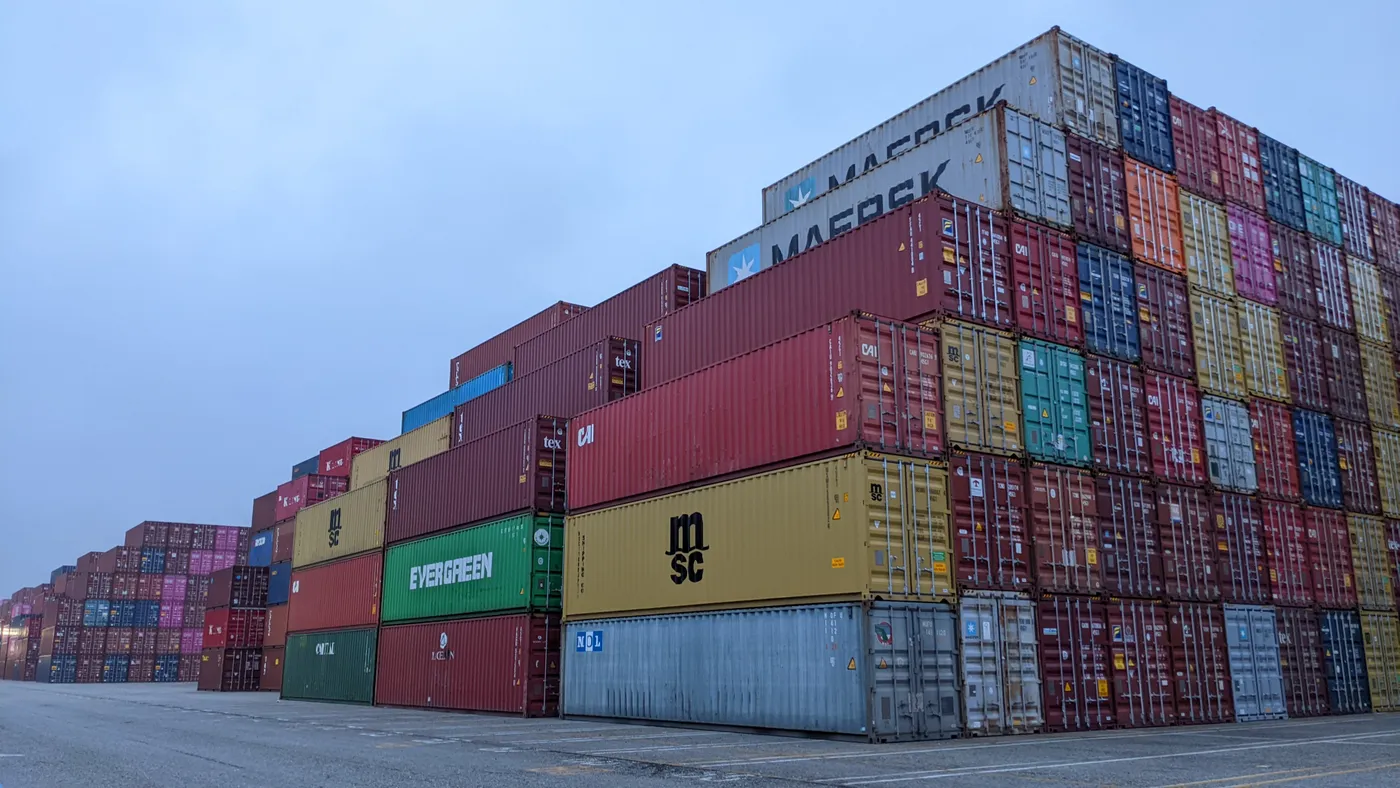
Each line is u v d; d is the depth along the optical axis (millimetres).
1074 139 25453
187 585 91625
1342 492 29891
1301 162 32875
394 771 14102
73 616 85562
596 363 33219
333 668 41750
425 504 36875
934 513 20016
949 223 21906
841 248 23984
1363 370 32375
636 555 25625
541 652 29188
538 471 30500
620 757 15922
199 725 25672
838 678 18906
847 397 19797
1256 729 21578
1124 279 25594
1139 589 23125
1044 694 20562
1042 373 22828
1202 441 26125
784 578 20609
